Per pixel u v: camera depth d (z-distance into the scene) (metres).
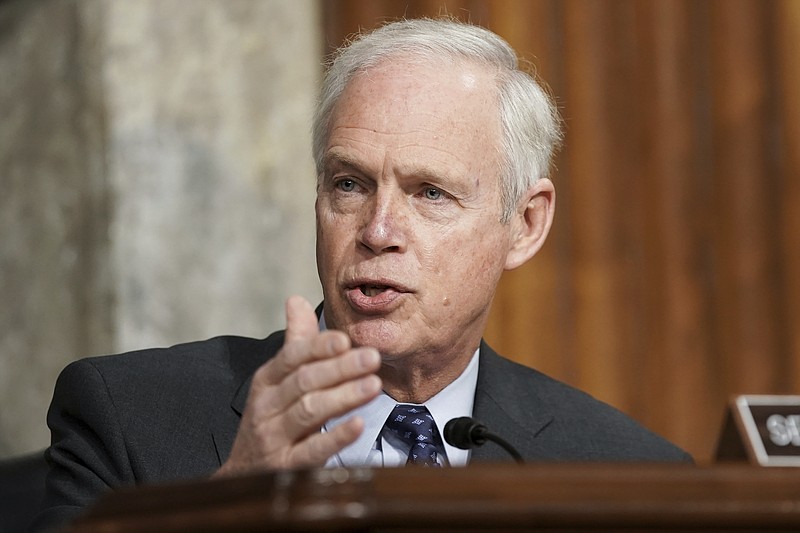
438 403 8.72
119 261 12.74
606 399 14.89
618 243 15.07
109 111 12.83
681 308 15.10
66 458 8.23
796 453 5.54
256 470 5.50
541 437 9.16
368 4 14.36
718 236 15.17
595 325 14.93
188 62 13.20
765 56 15.20
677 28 15.23
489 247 8.41
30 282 13.18
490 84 8.59
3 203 13.35
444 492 4.48
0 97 13.38
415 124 8.11
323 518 4.30
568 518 4.51
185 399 8.48
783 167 15.04
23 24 13.29
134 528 4.57
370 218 8.00
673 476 4.72
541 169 9.12
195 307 13.04
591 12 15.04
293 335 5.70
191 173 13.12
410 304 8.03
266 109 13.52
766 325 14.98
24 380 13.22
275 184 13.51
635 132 15.22
